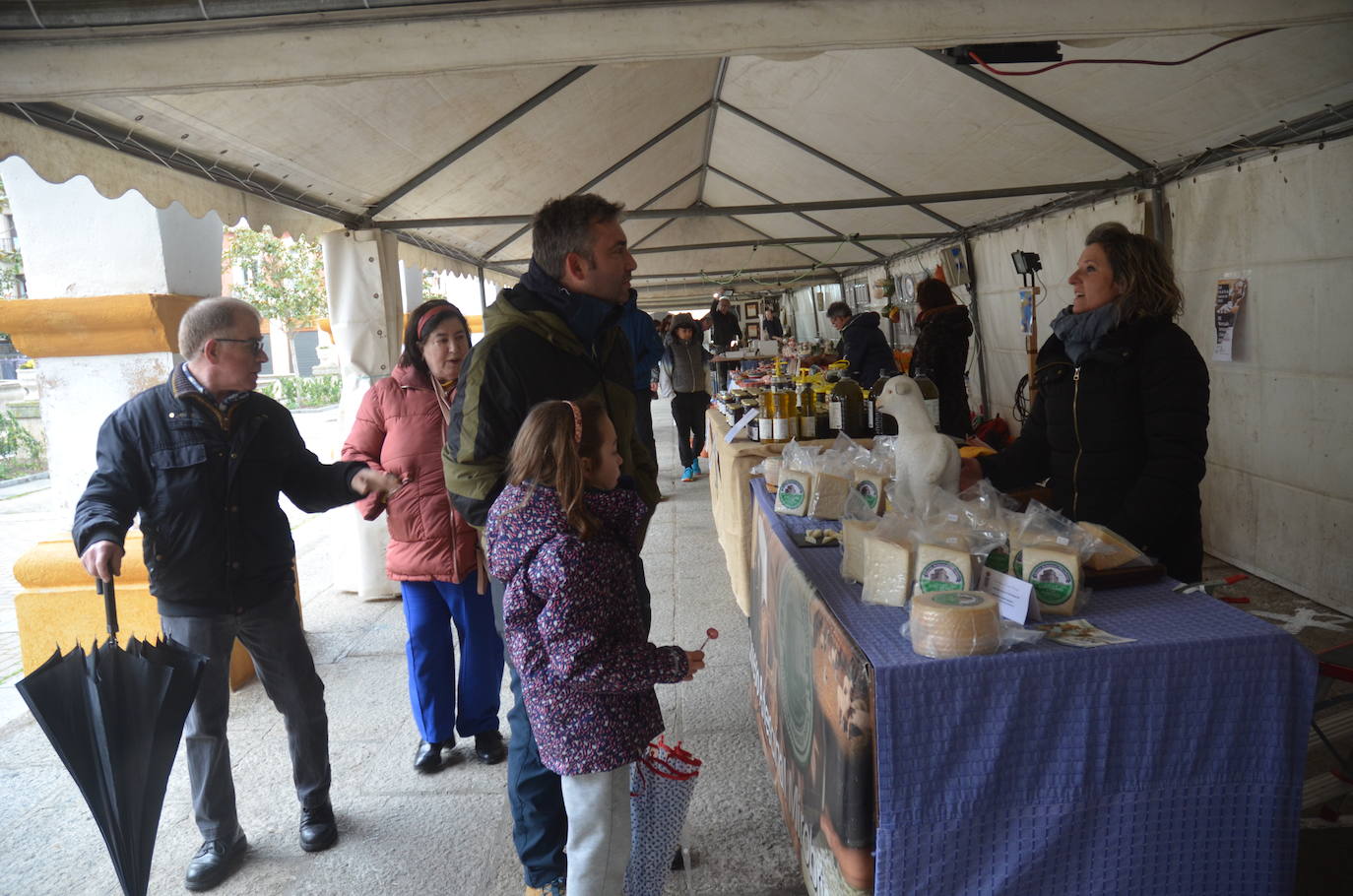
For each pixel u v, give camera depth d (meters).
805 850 2.04
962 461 2.48
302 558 6.70
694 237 12.94
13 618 5.88
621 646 1.78
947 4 2.29
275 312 22.56
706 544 6.11
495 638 3.13
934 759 1.54
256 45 2.23
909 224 9.25
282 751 3.39
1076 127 4.86
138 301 3.84
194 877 2.53
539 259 2.12
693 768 2.16
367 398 3.07
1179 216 4.93
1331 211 3.81
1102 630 1.63
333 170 4.28
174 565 2.47
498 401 2.02
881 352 6.39
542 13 2.24
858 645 1.65
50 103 2.63
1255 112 3.94
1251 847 1.59
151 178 3.16
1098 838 1.58
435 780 3.11
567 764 1.83
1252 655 1.55
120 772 2.04
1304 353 4.07
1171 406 2.02
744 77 6.34
